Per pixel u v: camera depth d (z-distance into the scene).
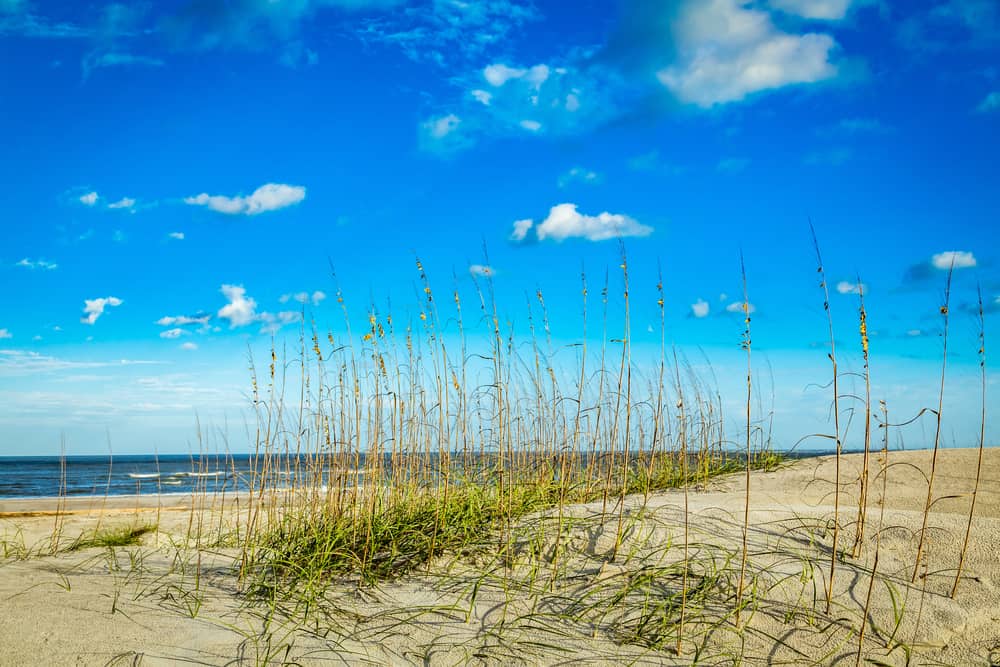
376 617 3.80
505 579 4.06
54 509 12.41
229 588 4.45
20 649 3.27
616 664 3.20
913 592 3.50
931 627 3.21
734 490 5.98
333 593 4.18
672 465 6.99
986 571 3.59
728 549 4.05
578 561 4.19
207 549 5.73
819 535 4.18
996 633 3.13
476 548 4.56
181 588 4.42
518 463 5.60
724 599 3.58
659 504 4.99
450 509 4.96
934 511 4.65
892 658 3.06
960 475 5.87
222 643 3.49
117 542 6.29
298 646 3.46
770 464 7.34
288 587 4.34
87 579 4.62
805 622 3.35
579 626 3.55
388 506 5.30
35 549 6.43
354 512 4.96
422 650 3.43
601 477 5.86
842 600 3.48
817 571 3.75
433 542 4.48
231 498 10.70
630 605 3.65
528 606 3.78
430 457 5.38
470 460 5.36
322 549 4.71
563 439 5.50
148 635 3.54
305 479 5.45
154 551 5.73
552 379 5.61
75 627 3.59
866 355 3.70
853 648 3.15
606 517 4.66
